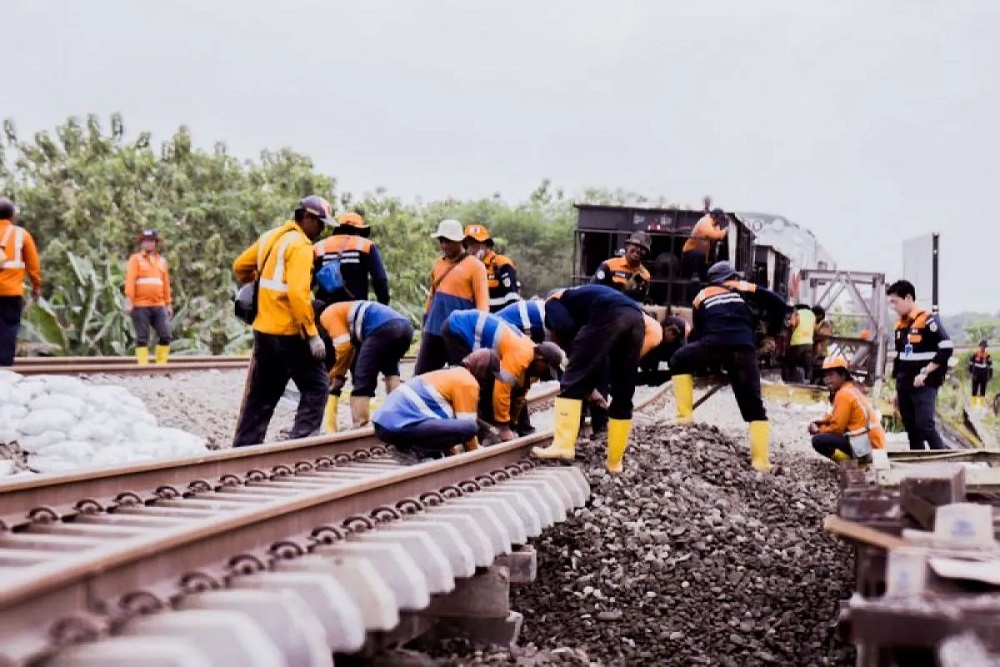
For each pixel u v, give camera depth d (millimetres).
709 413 31891
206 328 43219
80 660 5371
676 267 36125
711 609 11906
